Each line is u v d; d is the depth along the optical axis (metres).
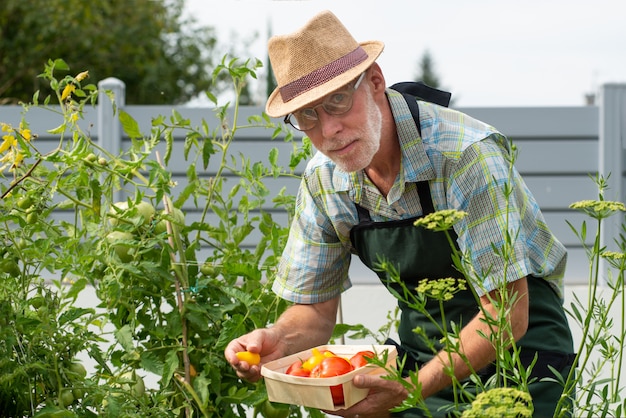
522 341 2.43
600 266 4.86
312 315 2.69
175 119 2.97
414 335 2.62
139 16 13.10
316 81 2.24
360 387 2.17
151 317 2.81
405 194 2.39
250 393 2.69
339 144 2.25
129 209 2.72
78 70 12.38
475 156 2.30
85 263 2.71
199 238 2.96
